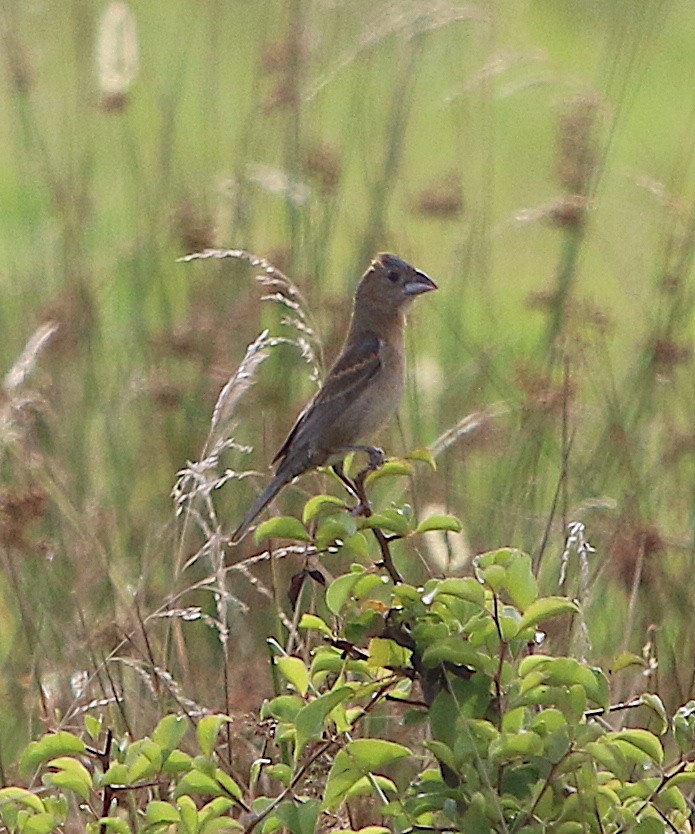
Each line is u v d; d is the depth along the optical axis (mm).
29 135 14281
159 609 8883
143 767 6457
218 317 11898
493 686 6355
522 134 20766
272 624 10305
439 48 15516
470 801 6188
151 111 16609
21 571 10461
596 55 23594
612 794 6316
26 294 13477
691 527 10953
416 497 10195
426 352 13648
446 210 12852
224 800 6473
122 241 14602
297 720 6105
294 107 12469
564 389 10234
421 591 6242
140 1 22109
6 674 9984
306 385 11781
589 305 11922
